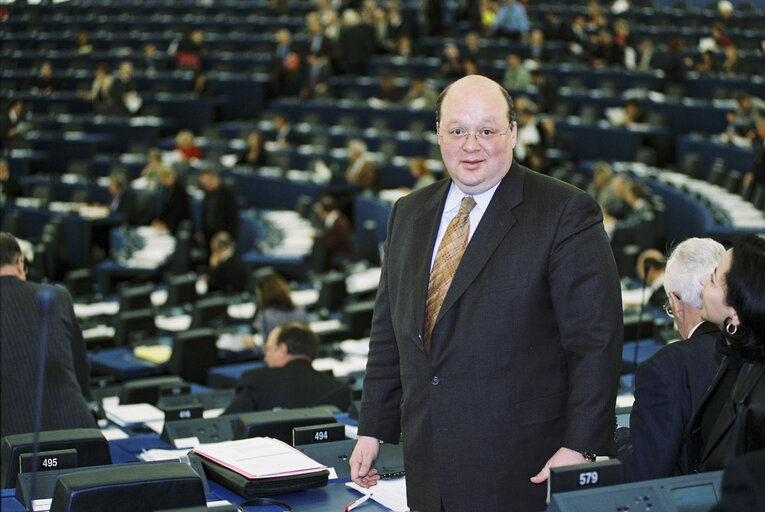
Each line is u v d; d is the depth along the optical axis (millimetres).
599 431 2271
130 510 2217
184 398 4203
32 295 3855
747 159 10969
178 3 20781
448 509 2408
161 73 17672
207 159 13891
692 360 2352
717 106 12789
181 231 11148
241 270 8820
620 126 12633
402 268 2535
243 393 4277
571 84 14445
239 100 16844
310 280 8461
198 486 2277
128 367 6422
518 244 2379
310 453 2881
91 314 7691
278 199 12516
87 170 13734
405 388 2498
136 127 15633
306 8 19438
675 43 14273
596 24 16156
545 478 2279
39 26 20266
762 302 2064
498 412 2367
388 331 2631
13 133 15047
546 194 2416
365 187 12203
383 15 16922
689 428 2305
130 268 9922
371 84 15539
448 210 2527
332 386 4352
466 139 2379
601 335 2326
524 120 11812
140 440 3598
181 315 7656
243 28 18969
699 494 2002
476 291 2377
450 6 17719
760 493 1470
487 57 15664
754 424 2053
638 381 2373
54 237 10938
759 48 16562
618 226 9109
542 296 2377
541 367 2395
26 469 2656
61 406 3758
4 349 3738
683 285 2480
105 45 19078
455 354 2385
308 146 14242
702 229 8664
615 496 1959
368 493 2602
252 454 2744
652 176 11180
